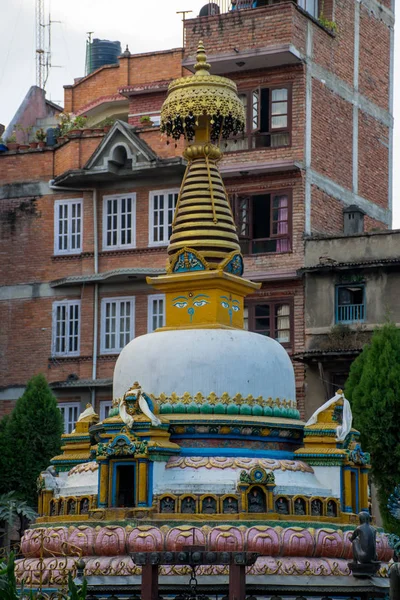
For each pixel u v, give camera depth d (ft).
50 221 225.35
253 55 212.84
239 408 112.37
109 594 104.78
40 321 223.92
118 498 110.22
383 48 244.83
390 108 246.06
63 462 122.21
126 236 219.20
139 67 260.62
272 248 213.05
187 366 112.88
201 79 122.52
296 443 115.75
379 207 240.32
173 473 108.99
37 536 112.37
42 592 103.60
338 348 204.54
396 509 116.37
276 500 108.68
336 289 206.59
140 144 214.90
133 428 109.81
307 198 213.05
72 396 218.59
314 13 227.61
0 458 191.31
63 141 225.15
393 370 173.37
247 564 93.25
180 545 104.47
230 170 214.48
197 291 117.80
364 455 116.16
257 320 212.23
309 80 215.92
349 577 106.01
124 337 217.77
